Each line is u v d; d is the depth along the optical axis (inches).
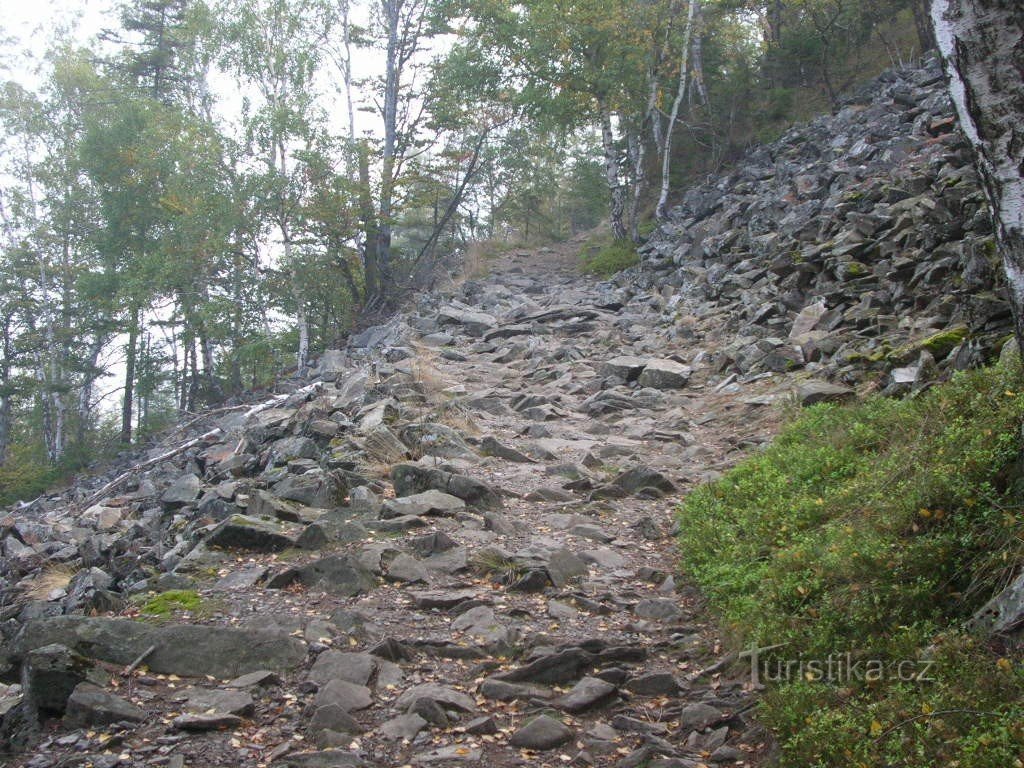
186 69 1176.8
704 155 1322.6
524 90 1146.7
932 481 223.0
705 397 546.9
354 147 1040.2
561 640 230.5
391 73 1201.4
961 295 436.5
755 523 276.1
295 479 362.0
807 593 217.5
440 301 1007.6
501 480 396.2
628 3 1099.3
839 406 405.7
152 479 657.6
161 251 1103.0
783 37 1374.3
